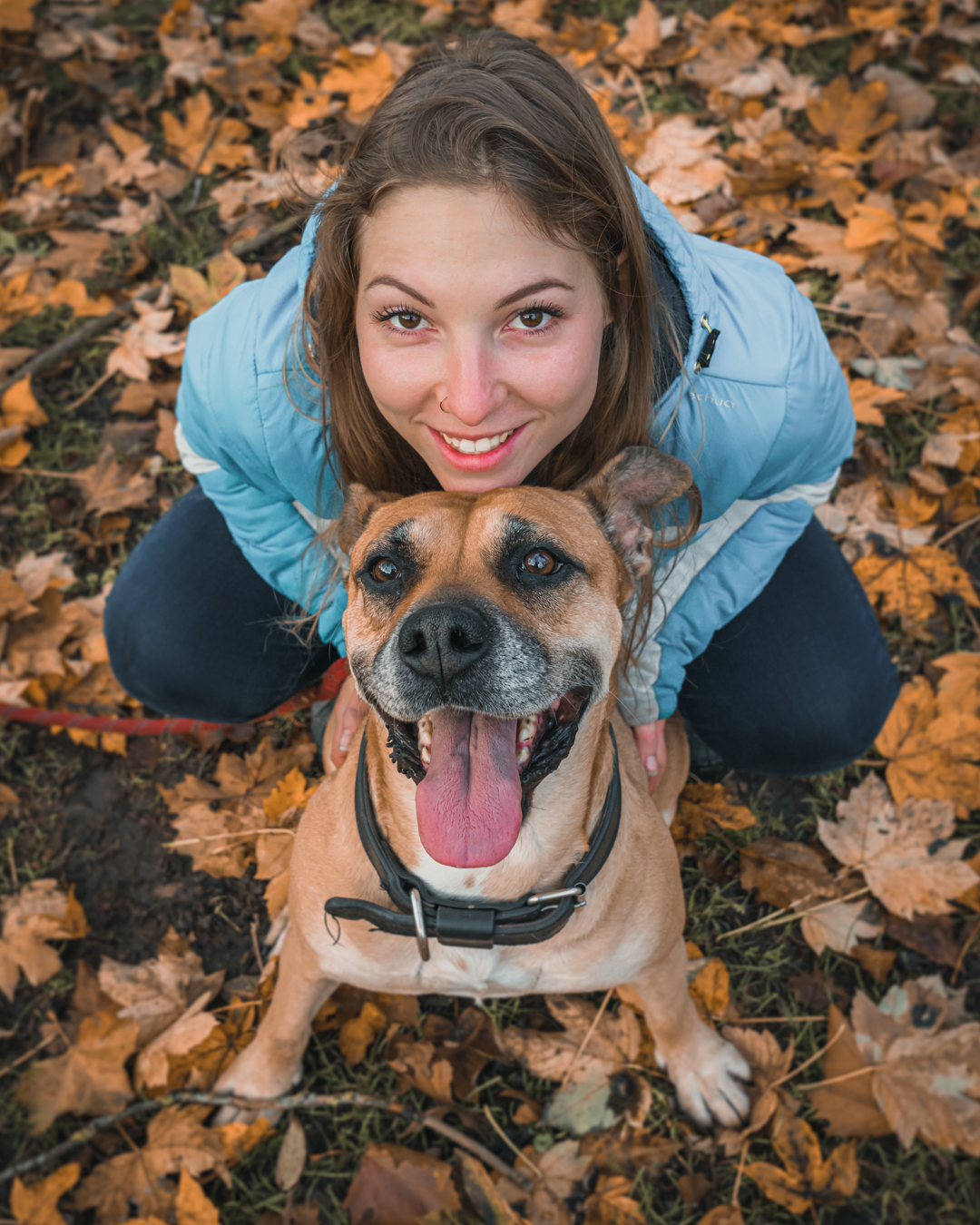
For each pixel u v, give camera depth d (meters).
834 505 1.11
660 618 0.82
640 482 0.69
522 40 0.67
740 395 0.76
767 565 0.85
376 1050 0.92
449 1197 0.84
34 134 1.42
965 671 1.03
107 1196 0.85
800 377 0.78
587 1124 0.88
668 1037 0.86
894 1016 0.91
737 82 1.39
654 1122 0.88
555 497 0.68
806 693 0.90
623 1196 0.85
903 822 0.97
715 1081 0.88
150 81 1.49
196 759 1.05
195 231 1.33
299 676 0.97
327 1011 0.93
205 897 0.99
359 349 0.69
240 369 0.78
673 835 1.00
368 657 0.67
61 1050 0.92
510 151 0.61
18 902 0.97
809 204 1.28
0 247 1.33
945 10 1.47
